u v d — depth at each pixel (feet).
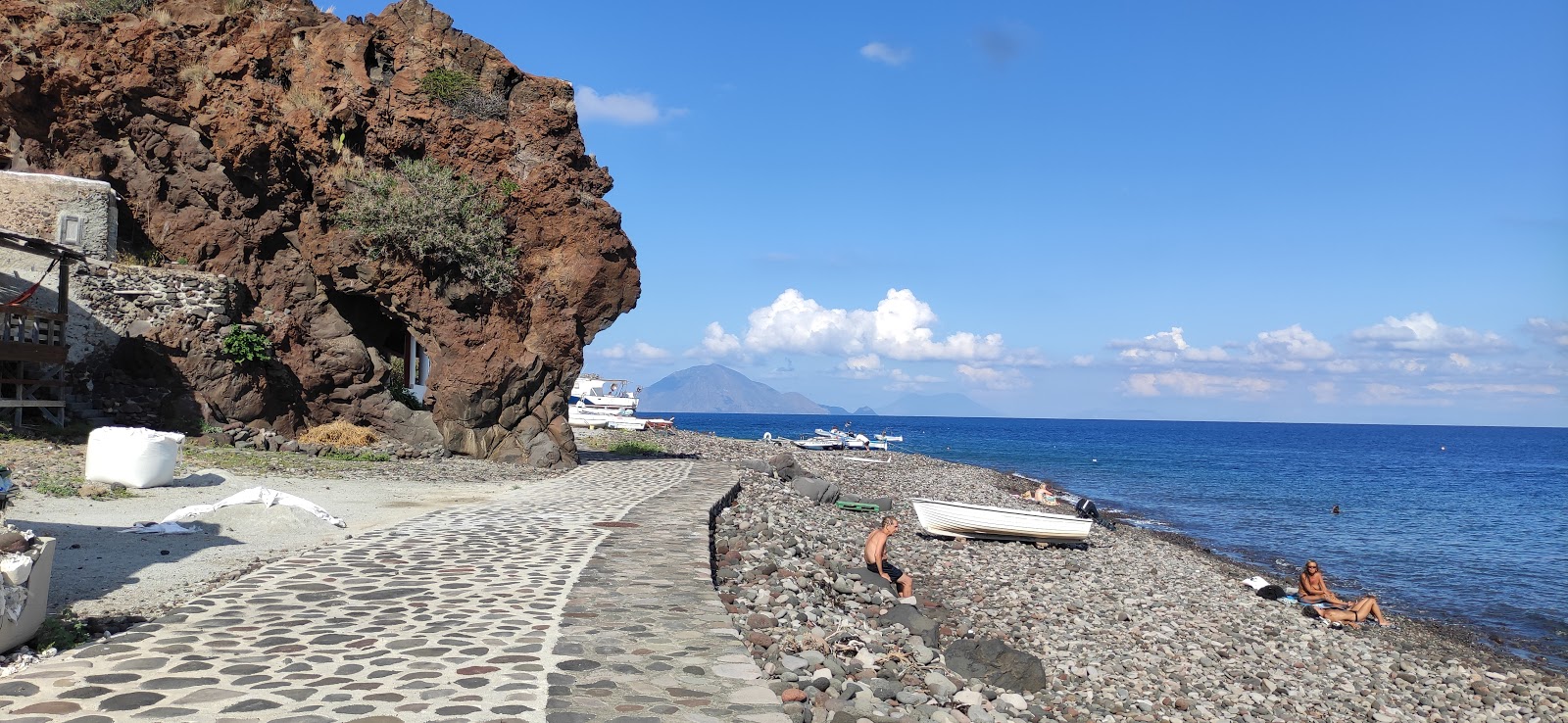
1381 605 81.97
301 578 32.94
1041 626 52.06
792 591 40.55
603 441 140.05
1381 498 186.60
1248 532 130.31
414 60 93.25
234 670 21.75
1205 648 54.39
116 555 36.50
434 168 90.79
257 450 79.10
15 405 68.64
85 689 20.12
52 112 85.92
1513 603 84.48
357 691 20.30
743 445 177.68
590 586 32.50
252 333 84.33
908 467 188.24
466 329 90.79
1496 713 50.16
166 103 86.38
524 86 97.14
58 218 79.82
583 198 96.37
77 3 86.63
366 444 87.20
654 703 19.89
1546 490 217.15
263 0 90.63
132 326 79.10
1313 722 43.04
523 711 19.11
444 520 49.70
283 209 89.81
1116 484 207.72
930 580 59.88
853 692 25.77
